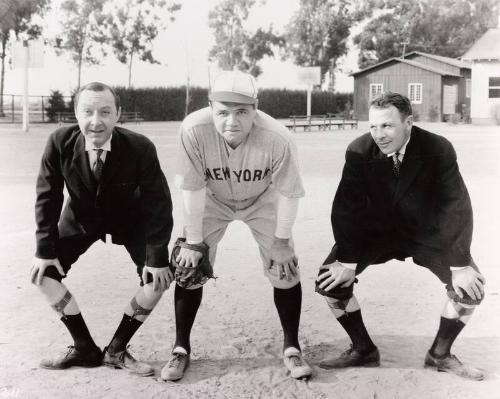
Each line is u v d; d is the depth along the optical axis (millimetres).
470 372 3799
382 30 67938
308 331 4680
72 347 4000
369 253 3967
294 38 69938
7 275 6133
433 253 3801
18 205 10219
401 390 3650
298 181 3838
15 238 7848
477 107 39438
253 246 7559
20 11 51250
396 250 4016
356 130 37438
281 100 54281
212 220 4133
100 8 61750
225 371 3941
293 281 4059
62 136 3775
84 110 3586
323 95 57469
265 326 4766
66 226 3994
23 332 4590
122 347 3957
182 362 3887
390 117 3514
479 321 4828
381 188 3729
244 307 5207
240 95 3465
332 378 3846
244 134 3604
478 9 67500
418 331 4629
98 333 4555
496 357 4133
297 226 8742
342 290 3867
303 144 24734
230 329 4695
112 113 3629
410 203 3701
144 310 3918
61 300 3869
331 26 69125
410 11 67500
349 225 3785
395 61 46094
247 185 3908
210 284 5871
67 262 4004
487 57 38156
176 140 25094
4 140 24500
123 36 63062
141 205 3889
